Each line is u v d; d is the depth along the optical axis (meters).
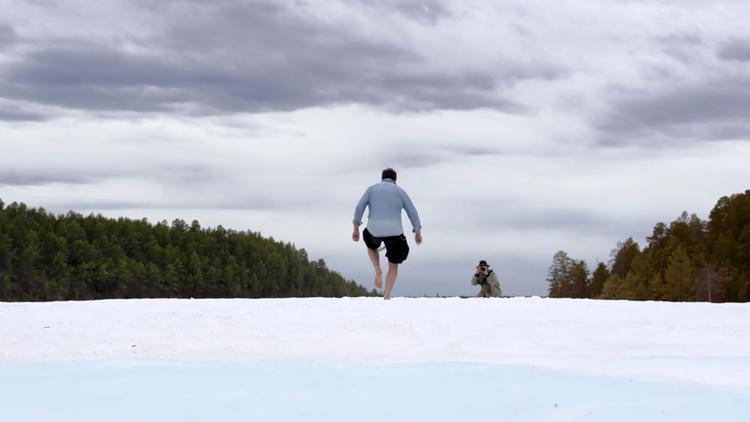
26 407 5.44
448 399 5.72
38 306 12.54
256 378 6.46
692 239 130.00
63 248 108.44
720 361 7.52
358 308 11.97
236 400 5.66
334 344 8.68
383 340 8.94
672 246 127.00
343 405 5.54
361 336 9.17
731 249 116.31
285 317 10.70
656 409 5.49
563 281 166.50
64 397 5.74
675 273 114.94
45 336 9.26
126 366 7.08
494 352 8.25
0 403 5.55
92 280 109.94
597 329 9.95
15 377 6.52
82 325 10.09
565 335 9.44
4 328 9.91
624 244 151.12
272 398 5.72
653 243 137.12
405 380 6.39
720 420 5.23
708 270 110.88
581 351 8.41
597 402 5.67
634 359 7.71
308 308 11.95
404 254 14.25
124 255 115.50
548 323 10.37
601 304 13.39
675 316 11.60
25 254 102.88
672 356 8.01
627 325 10.37
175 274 121.56
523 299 14.15
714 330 10.05
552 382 6.34
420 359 7.71
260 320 10.40
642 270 130.38
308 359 7.66
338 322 10.18
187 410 5.37
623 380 6.46
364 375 6.62
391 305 12.52
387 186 14.34
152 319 10.56
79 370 6.85
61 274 106.44
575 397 5.82
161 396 5.77
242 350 8.29
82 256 110.44
